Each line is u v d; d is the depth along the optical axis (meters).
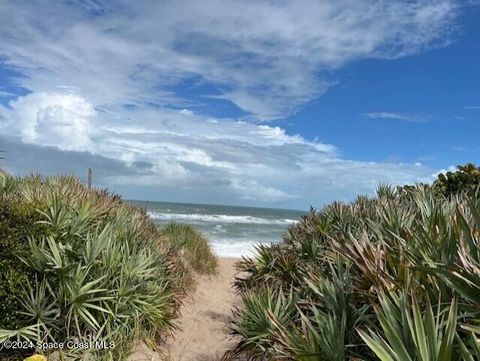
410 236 4.38
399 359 2.61
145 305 5.98
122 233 6.89
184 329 7.29
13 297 4.92
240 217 46.16
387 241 4.70
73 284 5.15
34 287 5.18
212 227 33.62
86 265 5.51
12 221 5.65
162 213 43.66
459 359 2.78
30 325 4.97
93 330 5.23
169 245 9.17
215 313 8.53
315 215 8.48
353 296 4.04
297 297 5.19
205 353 6.26
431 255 3.84
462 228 3.70
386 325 2.72
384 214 5.72
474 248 3.48
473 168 10.90
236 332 5.64
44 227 5.72
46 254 5.19
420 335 2.54
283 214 64.56
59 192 6.77
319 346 3.48
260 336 4.95
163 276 7.02
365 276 3.97
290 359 3.73
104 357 5.00
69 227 5.95
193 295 9.51
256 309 5.28
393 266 3.98
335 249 5.27
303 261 7.11
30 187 7.48
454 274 3.03
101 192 9.02
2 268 5.03
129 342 5.45
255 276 7.81
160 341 6.29
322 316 3.73
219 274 12.62
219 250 20.67
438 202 6.15
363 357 3.37
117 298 5.56
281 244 8.61
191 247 12.72
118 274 5.80
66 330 5.17
